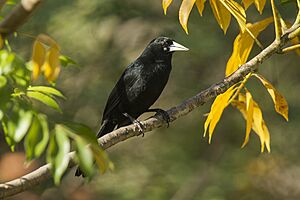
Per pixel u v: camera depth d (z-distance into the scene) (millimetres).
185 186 15570
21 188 5012
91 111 15203
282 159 16031
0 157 13508
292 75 16969
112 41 15945
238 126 16531
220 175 15773
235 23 15578
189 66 16219
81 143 3975
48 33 14750
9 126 3949
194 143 16328
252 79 15789
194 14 15195
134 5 15641
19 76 4254
